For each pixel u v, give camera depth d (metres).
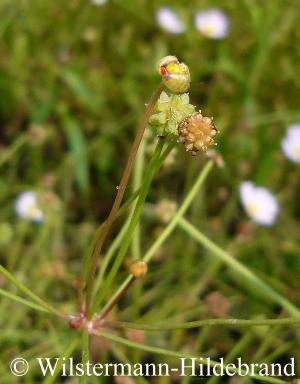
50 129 0.20
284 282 0.17
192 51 0.22
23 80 0.21
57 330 0.15
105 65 0.22
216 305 0.14
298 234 0.18
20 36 0.21
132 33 0.23
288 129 0.19
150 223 0.18
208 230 0.18
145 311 0.16
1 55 0.21
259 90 0.22
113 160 0.20
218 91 0.21
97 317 0.10
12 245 0.17
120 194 0.09
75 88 0.20
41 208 0.16
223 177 0.19
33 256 0.17
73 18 0.23
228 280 0.17
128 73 0.21
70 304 0.15
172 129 0.08
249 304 0.16
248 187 0.18
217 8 0.24
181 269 0.17
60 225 0.17
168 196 0.19
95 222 0.19
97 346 0.14
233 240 0.18
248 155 0.20
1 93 0.21
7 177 0.20
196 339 0.15
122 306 0.16
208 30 0.22
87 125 0.20
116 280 0.15
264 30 0.21
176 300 0.15
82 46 0.22
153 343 0.15
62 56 0.22
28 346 0.15
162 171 0.18
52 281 0.16
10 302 0.15
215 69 0.21
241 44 0.23
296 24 0.23
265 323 0.09
